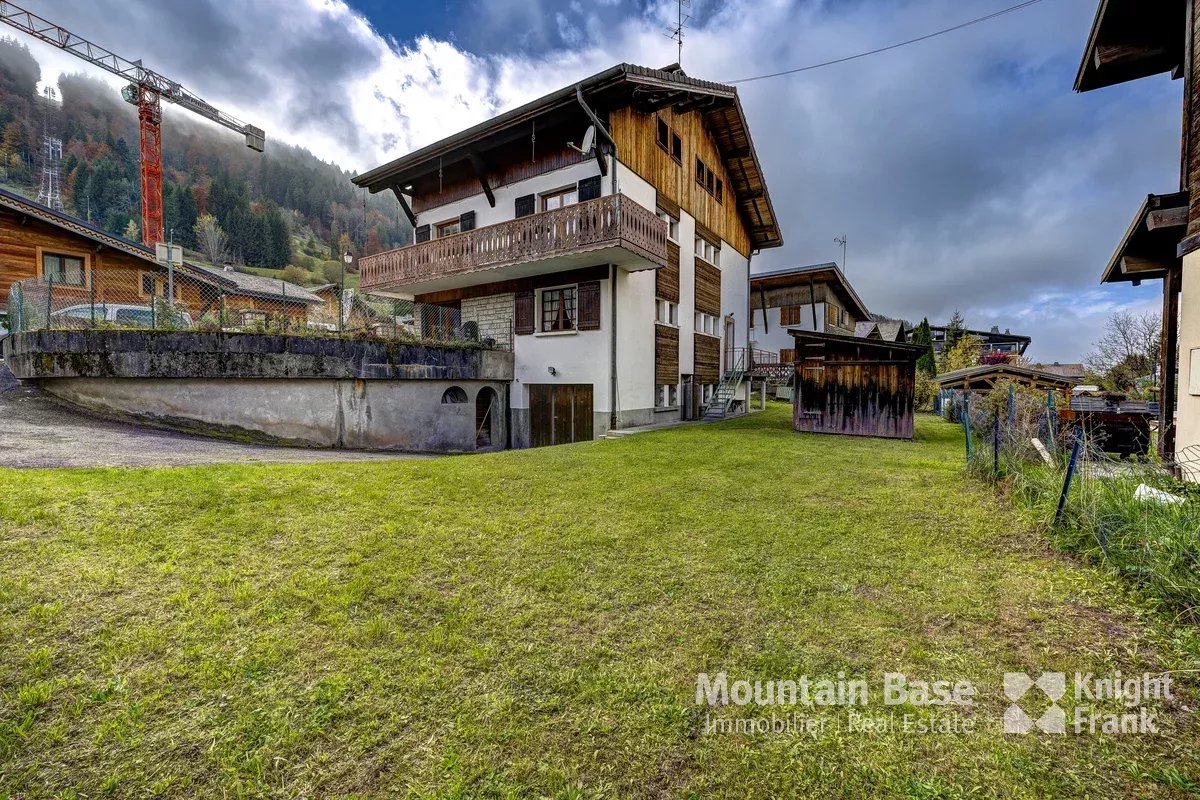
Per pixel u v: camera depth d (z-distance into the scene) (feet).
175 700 7.81
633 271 45.52
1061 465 18.21
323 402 35.06
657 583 12.12
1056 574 12.13
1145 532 12.21
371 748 7.07
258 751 6.95
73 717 7.39
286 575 11.92
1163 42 23.79
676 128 52.60
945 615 10.57
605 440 35.99
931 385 72.43
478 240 45.65
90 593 10.50
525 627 10.20
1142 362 73.82
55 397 34.24
